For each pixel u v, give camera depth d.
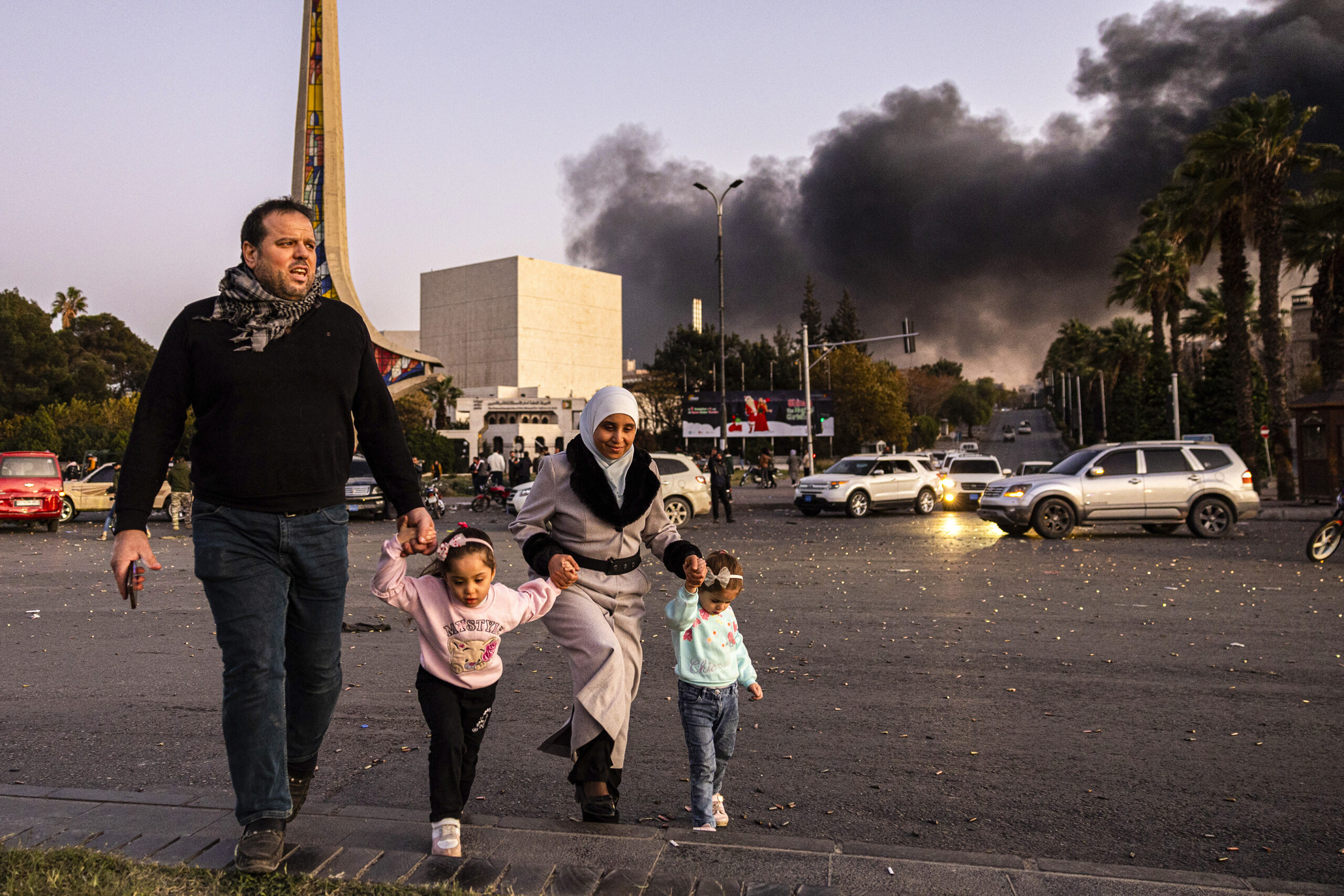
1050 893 2.81
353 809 3.44
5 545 17.27
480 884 2.75
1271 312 27.45
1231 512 17.55
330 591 3.07
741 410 62.38
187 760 4.75
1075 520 17.59
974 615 9.12
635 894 2.71
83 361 69.25
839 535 19.00
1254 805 4.16
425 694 3.22
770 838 3.22
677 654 3.66
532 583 3.40
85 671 6.79
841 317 126.81
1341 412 24.69
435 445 55.94
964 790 4.35
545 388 104.69
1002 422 158.12
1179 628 8.38
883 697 6.07
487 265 104.44
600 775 3.37
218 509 2.88
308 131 51.31
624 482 3.58
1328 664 6.91
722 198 37.09
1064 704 5.87
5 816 3.28
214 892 2.64
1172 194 33.03
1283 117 27.23
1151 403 51.06
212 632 8.38
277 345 2.92
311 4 51.59
